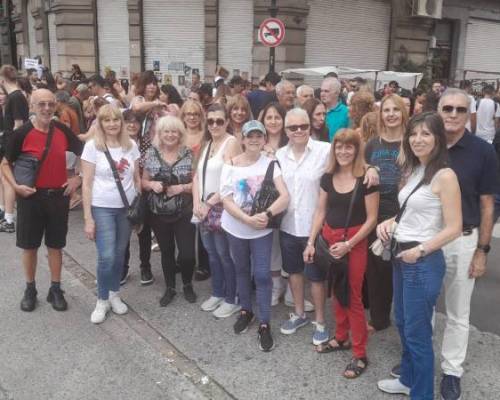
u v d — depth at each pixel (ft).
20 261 17.30
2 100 21.59
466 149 9.30
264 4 48.73
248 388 10.21
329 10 54.08
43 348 11.84
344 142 10.16
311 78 53.93
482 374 10.55
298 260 12.10
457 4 68.44
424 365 8.92
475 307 13.87
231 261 12.92
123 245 13.25
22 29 65.36
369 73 51.57
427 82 59.52
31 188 12.75
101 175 12.67
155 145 13.87
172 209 13.48
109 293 13.56
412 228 8.73
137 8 50.47
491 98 33.45
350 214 10.29
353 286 10.41
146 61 52.11
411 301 8.79
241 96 14.90
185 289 14.34
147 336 12.39
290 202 11.72
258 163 11.80
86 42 53.11
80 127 24.09
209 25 49.98
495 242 19.17
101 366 11.14
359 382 10.35
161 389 10.34
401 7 60.08
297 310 12.53
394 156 11.00
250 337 12.23
